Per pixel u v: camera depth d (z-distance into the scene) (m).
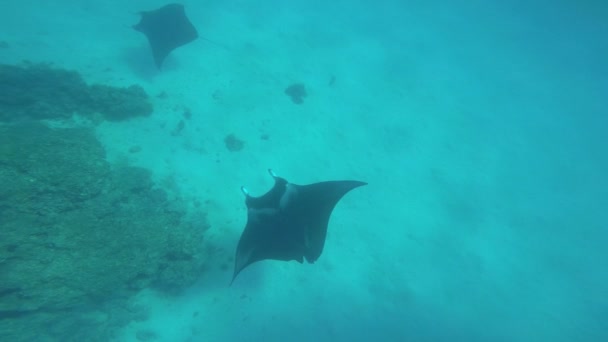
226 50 13.44
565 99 16.16
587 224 11.00
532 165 12.56
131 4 14.45
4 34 11.01
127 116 9.71
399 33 18.20
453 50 17.92
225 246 8.20
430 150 12.16
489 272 9.48
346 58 15.19
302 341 7.35
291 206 5.64
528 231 10.59
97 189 6.18
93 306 6.57
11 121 8.21
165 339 6.81
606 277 9.84
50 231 5.54
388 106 13.33
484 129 13.59
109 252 6.22
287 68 13.54
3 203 5.04
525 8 25.56
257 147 10.38
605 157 13.34
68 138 6.72
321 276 8.48
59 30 12.04
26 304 5.46
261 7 16.70
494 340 8.20
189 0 15.66
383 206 10.22
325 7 18.50
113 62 11.50
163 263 7.09
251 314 7.46
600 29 23.53
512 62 18.19
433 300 8.65
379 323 8.01
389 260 9.16
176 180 8.95
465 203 10.91
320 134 11.41
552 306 9.03
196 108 10.84
